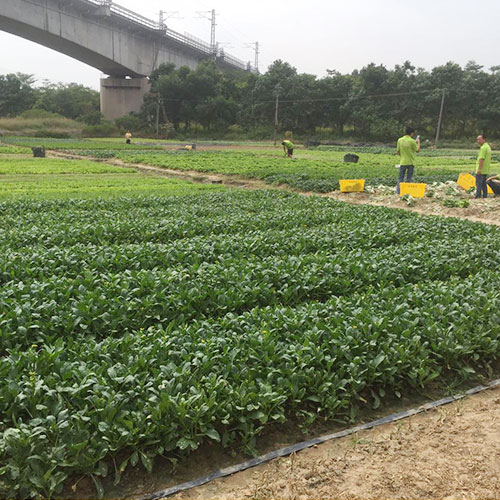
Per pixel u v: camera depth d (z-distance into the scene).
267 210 17.03
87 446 4.51
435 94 83.62
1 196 19.94
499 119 85.50
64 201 17.39
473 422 5.43
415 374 6.04
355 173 29.70
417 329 6.71
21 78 119.38
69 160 40.28
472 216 17.62
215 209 16.19
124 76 101.06
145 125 98.56
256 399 5.17
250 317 6.84
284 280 8.81
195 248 10.52
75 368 5.48
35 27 69.50
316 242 11.59
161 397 4.80
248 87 106.06
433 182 24.70
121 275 8.38
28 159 40.41
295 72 102.88
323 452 4.91
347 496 4.25
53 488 4.18
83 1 73.56
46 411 4.82
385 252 10.48
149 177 29.80
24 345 6.57
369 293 7.89
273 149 66.19
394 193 21.86
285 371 5.59
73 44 77.44
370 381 5.94
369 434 5.24
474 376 6.56
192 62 113.06
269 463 4.75
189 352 5.93
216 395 5.15
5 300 7.18
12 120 93.94
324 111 98.25
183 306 7.55
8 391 4.93
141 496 4.35
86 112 110.75
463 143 83.00
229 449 4.95
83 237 11.81
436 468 4.62
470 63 95.12
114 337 7.11
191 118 101.56
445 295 7.76
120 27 86.19
